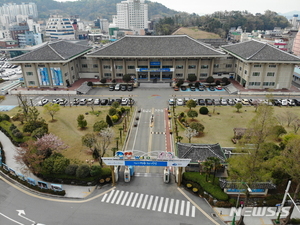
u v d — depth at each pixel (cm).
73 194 4462
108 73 11100
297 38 19488
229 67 11162
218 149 4934
